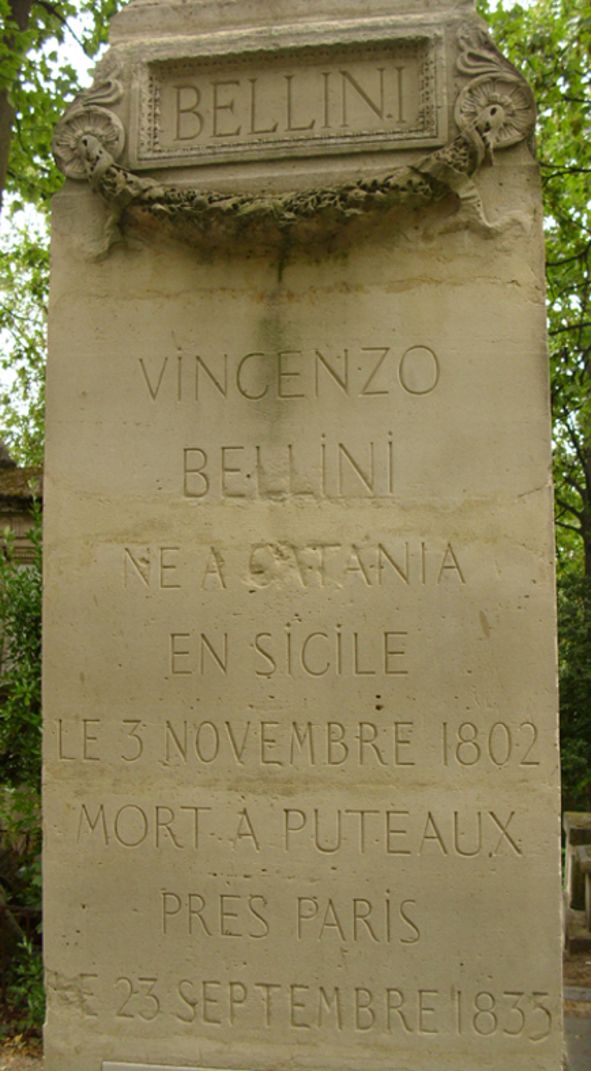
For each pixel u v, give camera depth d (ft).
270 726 12.46
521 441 12.21
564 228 36.94
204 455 12.81
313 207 12.17
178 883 12.51
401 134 12.41
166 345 12.94
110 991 12.57
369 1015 12.07
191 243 12.84
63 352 13.08
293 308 12.73
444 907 12.03
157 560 12.80
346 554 12.46
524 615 12.08
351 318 12.61
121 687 12.75
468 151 12.12
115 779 12.70
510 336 12.29
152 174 12.94
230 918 12.39
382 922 12.12
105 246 12.98
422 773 12.15
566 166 36.65
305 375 12.67
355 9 12.79
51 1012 12.64
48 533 12.96
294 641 12.48
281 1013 12.22
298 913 12.27
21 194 35.04
